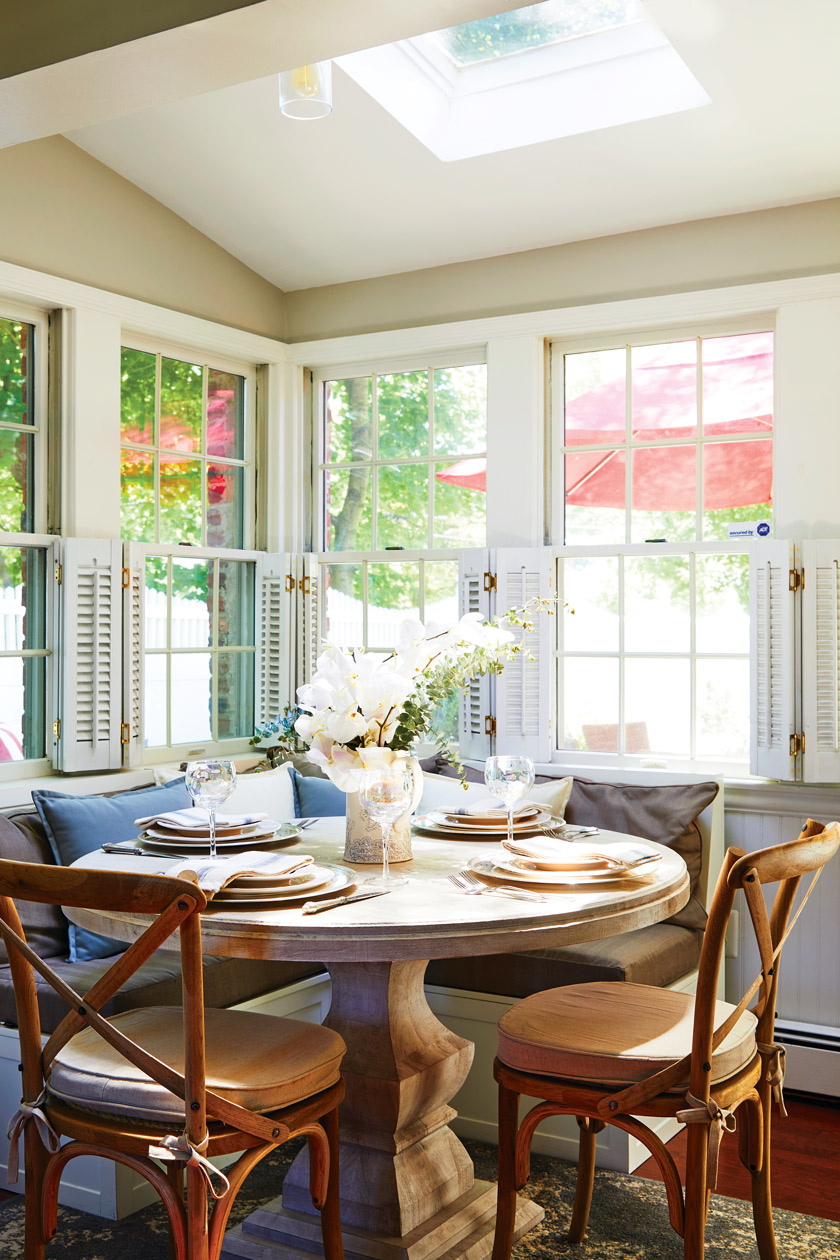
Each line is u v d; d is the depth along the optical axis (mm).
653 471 4254
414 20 2121
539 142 3668
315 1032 2314
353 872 2416
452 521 4656
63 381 3934
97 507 4012
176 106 3668
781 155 3596
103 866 2467
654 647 4211
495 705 4328
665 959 3301
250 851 2520
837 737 3715
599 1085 2164
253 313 4758
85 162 3971
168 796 3555
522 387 4371
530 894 2268
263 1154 2018
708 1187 2037
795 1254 2609
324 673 2727
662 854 2682
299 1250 2533
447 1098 2725
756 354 4062
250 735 4801
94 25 2244
